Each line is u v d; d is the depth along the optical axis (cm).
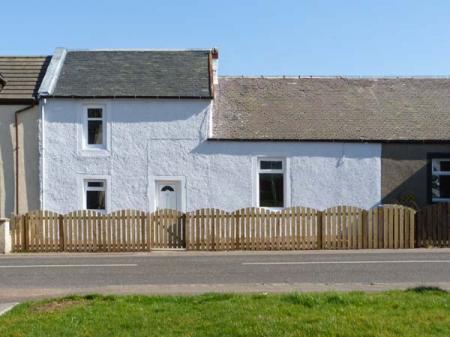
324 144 2311
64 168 2312
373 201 2311
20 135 2344
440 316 798
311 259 1625
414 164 2320
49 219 1969
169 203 2323
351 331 736
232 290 1068
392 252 1827
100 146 2333
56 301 944
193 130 2312
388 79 2756
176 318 810
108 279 1289
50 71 2417
